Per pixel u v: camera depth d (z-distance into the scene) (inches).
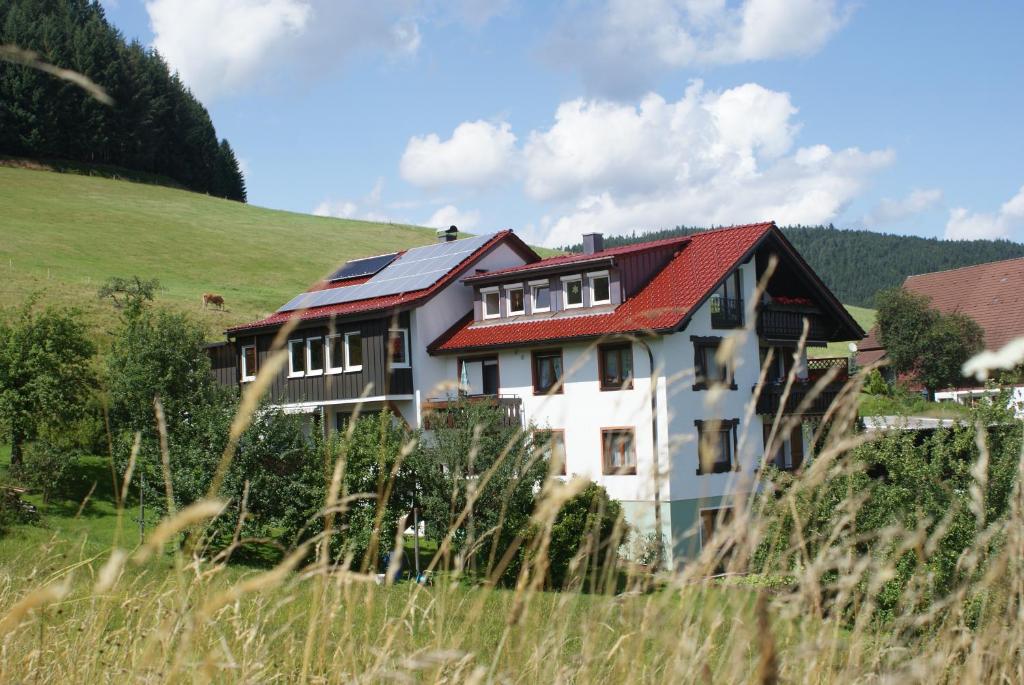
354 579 71.1
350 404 1106.7
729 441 954.1
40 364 958.4
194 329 916.6
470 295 1179.3
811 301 1129.4
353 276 1283.2
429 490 601.6
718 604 69.0
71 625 88.7
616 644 70.3
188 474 697.6
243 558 383.9
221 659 62.5
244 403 43.7
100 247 2689.5
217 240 3088.1
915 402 426.9
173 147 4318.4
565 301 1055.6
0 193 3149.6
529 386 1045.2
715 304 989.8
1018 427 374.3
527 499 442.3
